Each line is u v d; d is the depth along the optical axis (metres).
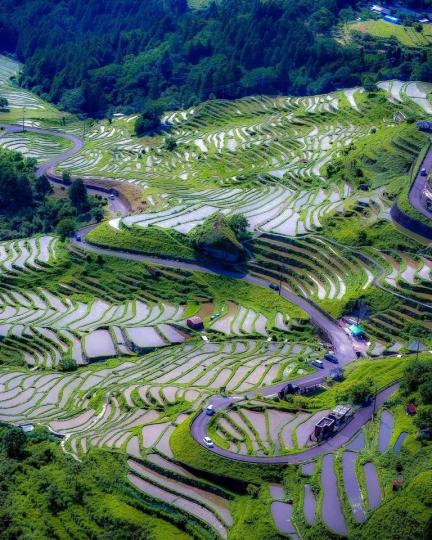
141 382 153.12
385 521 105.69
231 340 172.75
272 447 124.25
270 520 110.62
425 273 177.00
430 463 114.81
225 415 133.50
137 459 125.56
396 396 133.50
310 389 141.62
